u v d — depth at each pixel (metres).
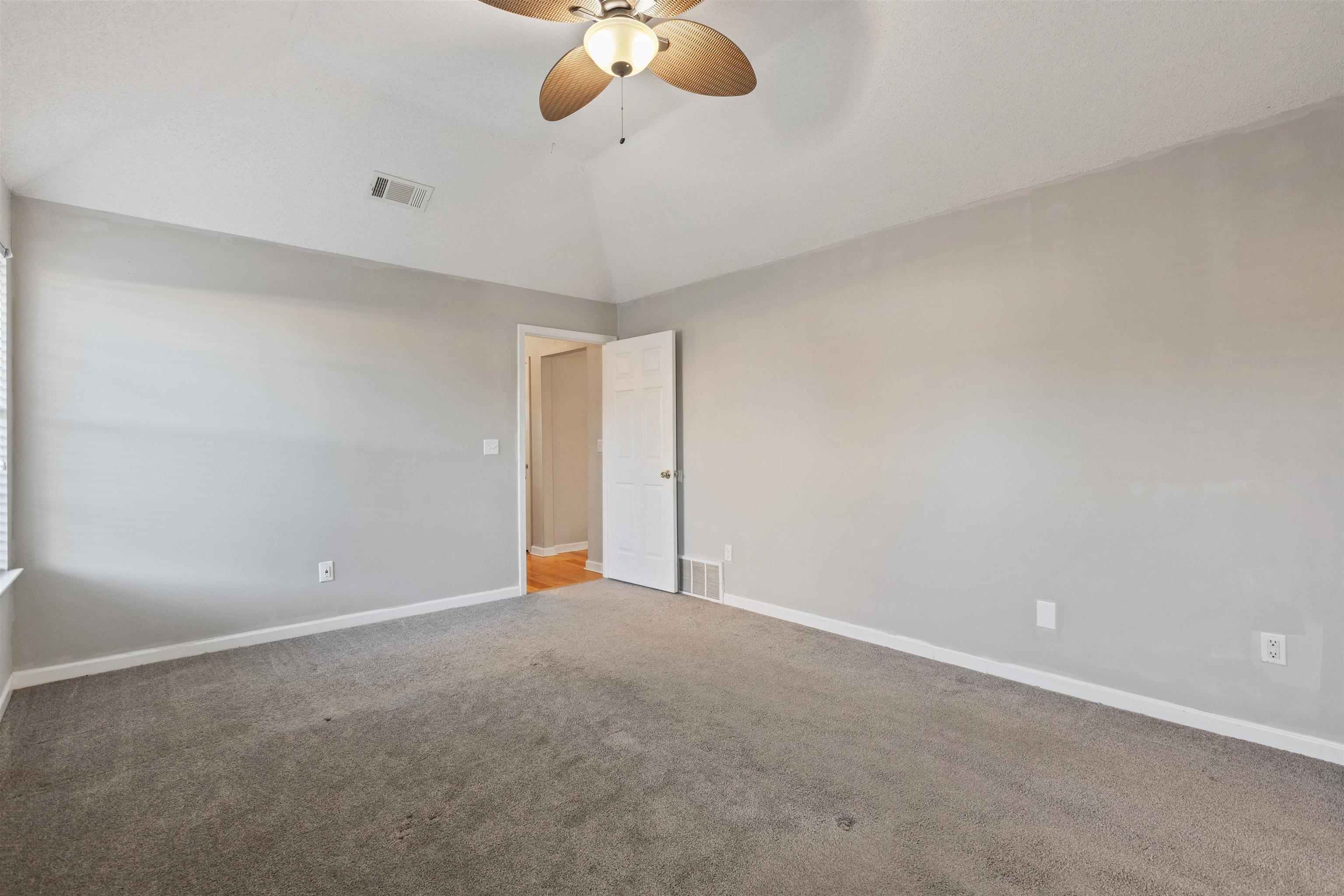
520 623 3.90
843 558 3.65
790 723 2.52
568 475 6.49
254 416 3.51
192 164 3.02
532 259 4.40
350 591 3.84
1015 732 2.44
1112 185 2.66
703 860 1.70
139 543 3.17
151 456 3.21
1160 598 2.55
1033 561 2.89
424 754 2.28
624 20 1.89
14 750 2.30
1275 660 2.30
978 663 3.08
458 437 4.29
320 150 3.15
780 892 1.58
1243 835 1.80
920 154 2.92
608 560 5.16
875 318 3.49
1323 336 2.21
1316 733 2.23
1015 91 2.50
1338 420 2.18
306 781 2.09
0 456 2.70
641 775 2.13
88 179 2.92
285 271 3.61
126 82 2.39
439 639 3.60
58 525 2.97
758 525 4.12
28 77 2.14
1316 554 2.22
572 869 1.67
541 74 2.83
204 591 3.35
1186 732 2.43
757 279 4.11
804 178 3.30
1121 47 2.23
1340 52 2.04
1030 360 2.90
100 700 2.74
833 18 2.46
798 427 3.88
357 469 3.86
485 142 3.40
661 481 4.67
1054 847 1.75
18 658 2.87
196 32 2.24
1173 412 2.51
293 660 3.25
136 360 3.17
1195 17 2.07
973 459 3.09
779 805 1.96
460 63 2.74
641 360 4.80
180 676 3.03
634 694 2.81
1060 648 2.82
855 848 1.75
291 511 3.62
